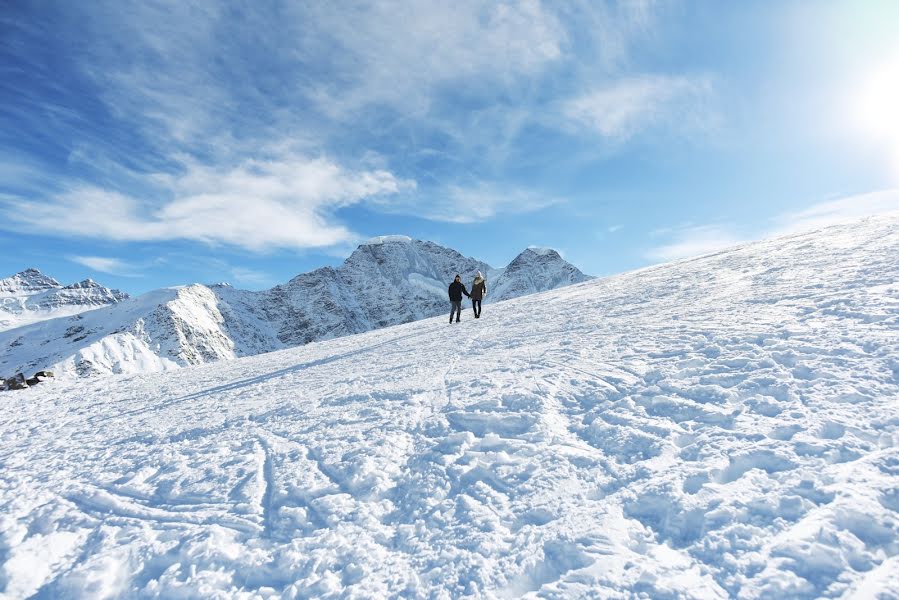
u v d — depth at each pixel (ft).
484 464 14.61
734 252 57.82
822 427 12.43
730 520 10.00
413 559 11.03
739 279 37.11
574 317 39.70
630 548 10.07
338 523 12.95
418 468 15.42
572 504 11.91
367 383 29.55
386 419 20.72
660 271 61.16
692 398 16.14
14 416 41.39
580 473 13.24
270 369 48.08
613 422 15.88
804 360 16.63
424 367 31.24
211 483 16.90
